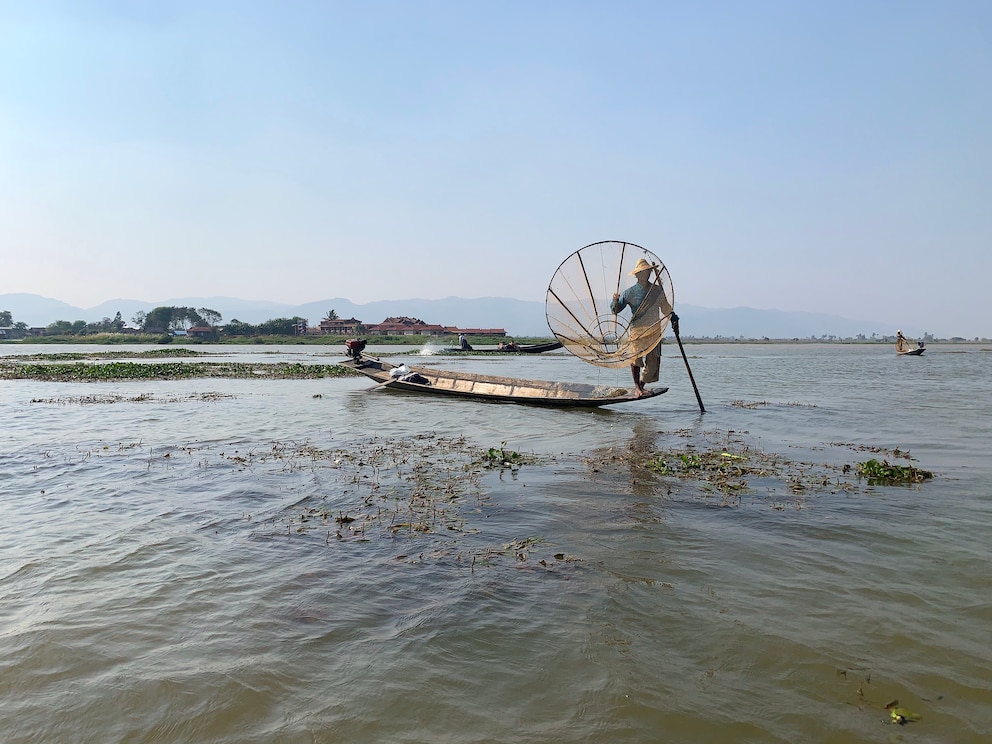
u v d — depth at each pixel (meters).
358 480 8.91
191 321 190.62
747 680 3.94
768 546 6.25
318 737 3.41
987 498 8.00
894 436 12.95
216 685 3.87
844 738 3.39
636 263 15.25
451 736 3.42
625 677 3.96
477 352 71.19
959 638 4.43
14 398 20.42
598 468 9.72
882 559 5.90
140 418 15.50
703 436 12.91
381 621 4.70
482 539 6.46
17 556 5.93
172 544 6.26
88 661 4.13
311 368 35.22
